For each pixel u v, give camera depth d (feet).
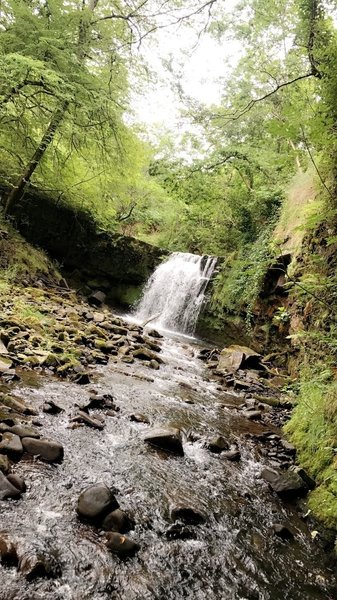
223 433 16.07
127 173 46.47
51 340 20.38
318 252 24.50
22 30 32.35
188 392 20.75
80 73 34.32
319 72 15.98
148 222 75.51
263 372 30.25
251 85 41.14
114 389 17.25
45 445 10.00
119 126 39.47
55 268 45.24
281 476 12.94
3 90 32.63
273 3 30.48
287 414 21.15
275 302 34.99
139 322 45.57
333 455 13.39
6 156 40.98
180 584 7.36
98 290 49.85
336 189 20.24
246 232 48.78
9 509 7.70
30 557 6.54
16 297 27.71
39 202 46.19
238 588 7.80
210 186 52.06
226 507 10.66
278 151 46.93
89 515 8.06
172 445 12.87
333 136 12.10
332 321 20.02
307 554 9.74
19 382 14.38
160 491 10.24
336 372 17.56
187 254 51.83
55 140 41.78
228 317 41.39
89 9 36.09
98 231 50.83
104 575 6.89
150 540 8.25
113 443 12.03
